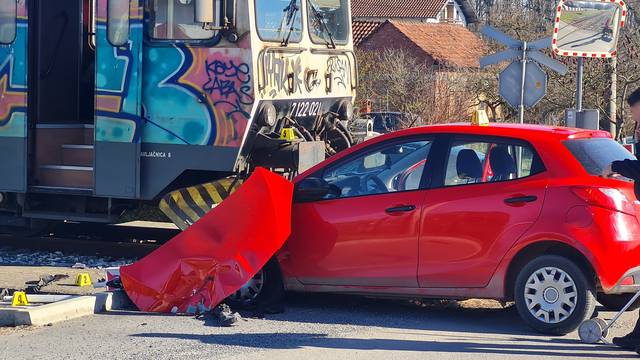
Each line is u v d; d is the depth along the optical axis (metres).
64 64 12.33
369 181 8.38
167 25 10.73
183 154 10.73
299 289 8.57
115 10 10.94
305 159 11.05
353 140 13.00
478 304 9.05
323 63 12.09
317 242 8.42
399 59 30.27
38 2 11.73
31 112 11.66
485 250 7.78
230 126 10.52
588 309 7.48
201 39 10.59
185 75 10.67
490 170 7.92
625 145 11.27
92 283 9.73
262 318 8.25
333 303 9.00
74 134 12.30
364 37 43.75
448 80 27.72
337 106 12.70
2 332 7.60
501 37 13.66
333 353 7.07
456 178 8.02
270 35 10.78
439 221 7.94
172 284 8.39
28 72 11.56
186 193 11.08
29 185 11.70
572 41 13.36
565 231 7.47
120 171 11.01
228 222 8.36
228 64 10.48
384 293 8.22
